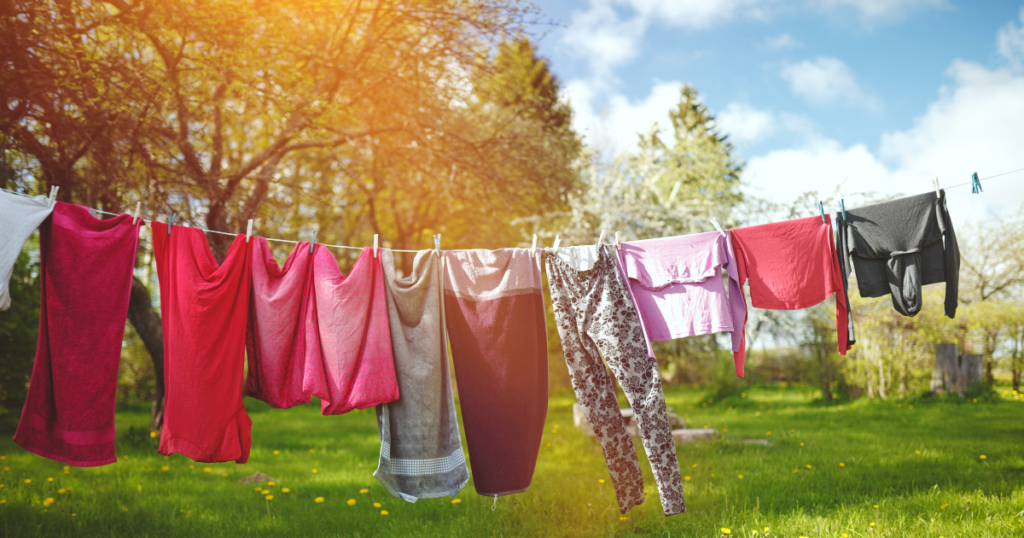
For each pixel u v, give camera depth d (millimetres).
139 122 6391
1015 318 11562
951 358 11477
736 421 9672
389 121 10266
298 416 12453
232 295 3201
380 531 4129
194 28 6562
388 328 3340
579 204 11000
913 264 3381
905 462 5688
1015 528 3588
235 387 3152
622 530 4016
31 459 6598
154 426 8352
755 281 3559
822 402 12406
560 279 3582
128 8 6539
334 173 11828
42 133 6199
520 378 3416
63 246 2939
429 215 14984
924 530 3656
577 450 6906
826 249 3520
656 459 3299
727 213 10422
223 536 4035
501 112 12781
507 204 10289
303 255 3365
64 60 5863
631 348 3430
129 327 13992
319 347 3246
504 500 4645
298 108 7703
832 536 3639
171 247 3191
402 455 3273
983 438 7086
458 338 3480
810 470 5414
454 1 9391
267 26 7523
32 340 10305
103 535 4020
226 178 8547
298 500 4992
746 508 4355
